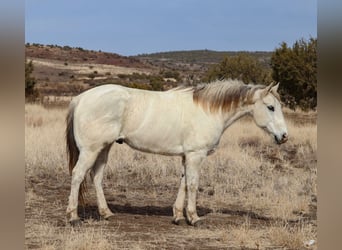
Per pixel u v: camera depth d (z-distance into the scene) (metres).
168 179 9.38
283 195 8.07
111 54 88.88
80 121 6.21
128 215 6.88
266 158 11.73
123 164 10.12
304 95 25.38
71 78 62.91
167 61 96.25
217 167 10.16
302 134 14.45
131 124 6.36
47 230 5.78
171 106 6.45
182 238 5.75
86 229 5.62
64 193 8.18
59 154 10.50
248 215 7.08
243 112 6.73
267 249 5.39
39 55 80.62
